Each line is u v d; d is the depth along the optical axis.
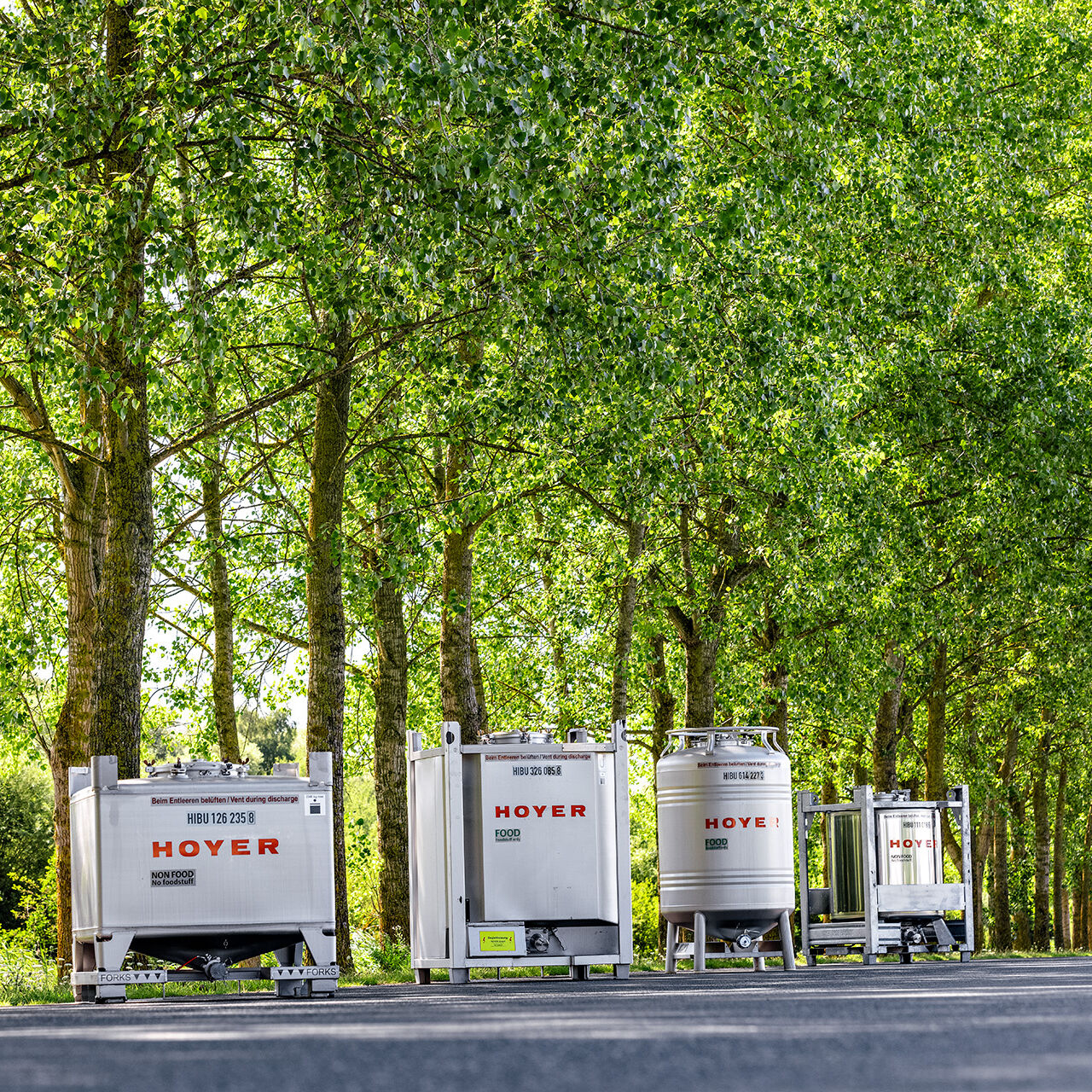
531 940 27.53
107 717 30.91
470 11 26.52
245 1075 7.30
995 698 72.75
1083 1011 12.12
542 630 61.59
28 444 48.06
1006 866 77.62
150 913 24.69
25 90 26.92
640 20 29.17
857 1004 13.80
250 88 27.02
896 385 49.38
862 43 37.62
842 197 42.38
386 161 28.42
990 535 50.34
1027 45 54.41
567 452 38.75
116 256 26.44
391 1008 15.88
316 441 37.34
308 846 25.31
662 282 31.39
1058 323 51.06
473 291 31.16
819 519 44.12
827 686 55.84
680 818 33.84
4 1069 7.96
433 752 28.50
